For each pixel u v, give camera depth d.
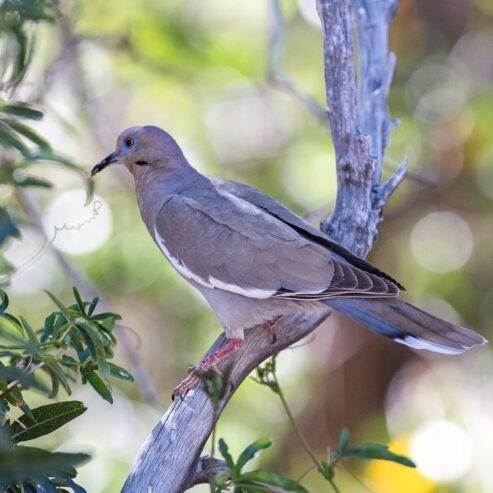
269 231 7.76
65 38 11.51
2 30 5.24
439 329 7.23
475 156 13.41
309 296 7.47
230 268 7.75
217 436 11.59
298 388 12.59
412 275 13.43
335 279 7.39
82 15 12.47
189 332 12.74
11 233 4.98
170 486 6.36
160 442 6.48
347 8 7.86
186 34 13.43
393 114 13.38
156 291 12.59
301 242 7.66
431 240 13.53
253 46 13.59
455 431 12.51
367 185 8.00
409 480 10.94
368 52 8.98
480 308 13.18
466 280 13.25
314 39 14.16
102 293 12.09
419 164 13.37
